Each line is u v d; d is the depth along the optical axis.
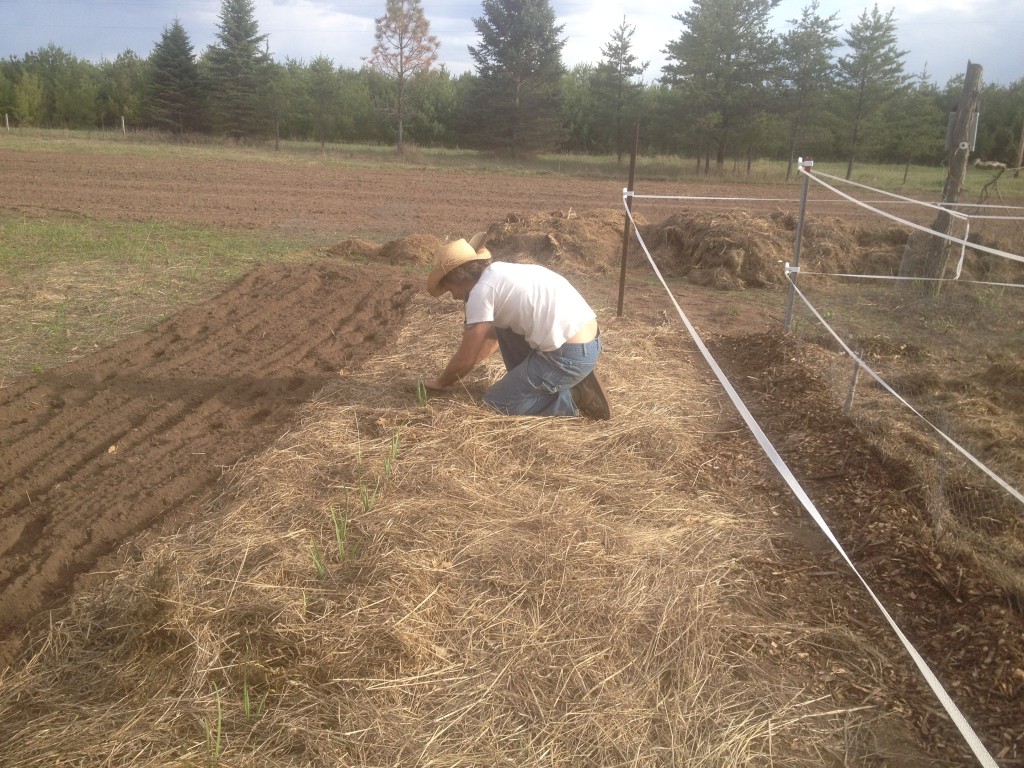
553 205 16.83
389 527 3.31
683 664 2.64
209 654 2.57
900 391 5.27
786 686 2.59
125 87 43.19
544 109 34.69
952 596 3.06
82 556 3.26
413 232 12.50
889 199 20.11
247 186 17.86
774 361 6.00
